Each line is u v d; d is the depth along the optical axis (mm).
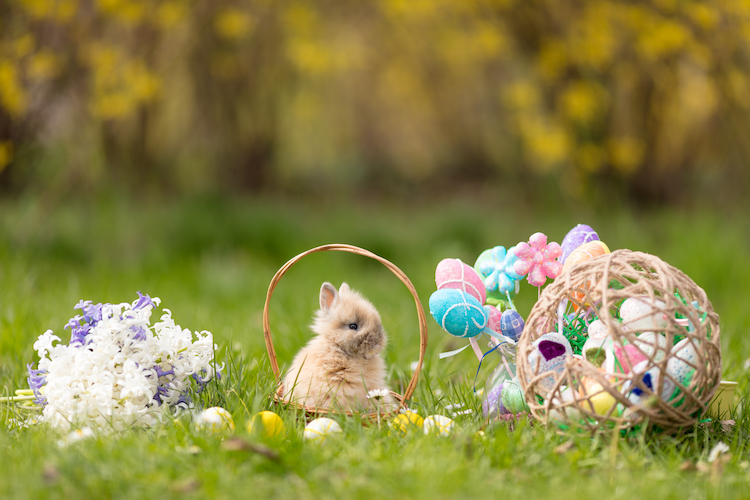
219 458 1865
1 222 3387
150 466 1851
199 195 4328
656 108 4363
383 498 1819
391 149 7383
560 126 4293
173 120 4852
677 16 3742
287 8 4340
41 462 1869
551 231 3990
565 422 1937
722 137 4617
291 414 2002
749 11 3422
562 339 1960
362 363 2072
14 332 2279
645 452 1909
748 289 2736
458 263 2049
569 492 1836
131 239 3621
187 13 3824
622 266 1953
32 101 3529
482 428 1987
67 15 3287
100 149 3801
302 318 2518
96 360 1981
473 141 6488
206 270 3145
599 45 3967
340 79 6570
